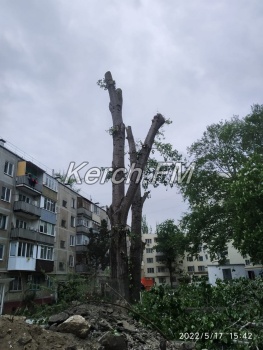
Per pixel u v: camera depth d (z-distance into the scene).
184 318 5.45
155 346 4.99
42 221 29.73
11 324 4.37
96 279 8.33
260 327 4.98
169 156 12.56
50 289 8.38
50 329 4.92
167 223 60.03
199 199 25.97
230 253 43.72
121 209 9.30
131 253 9.84
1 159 25.03
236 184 18.22
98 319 5.35
